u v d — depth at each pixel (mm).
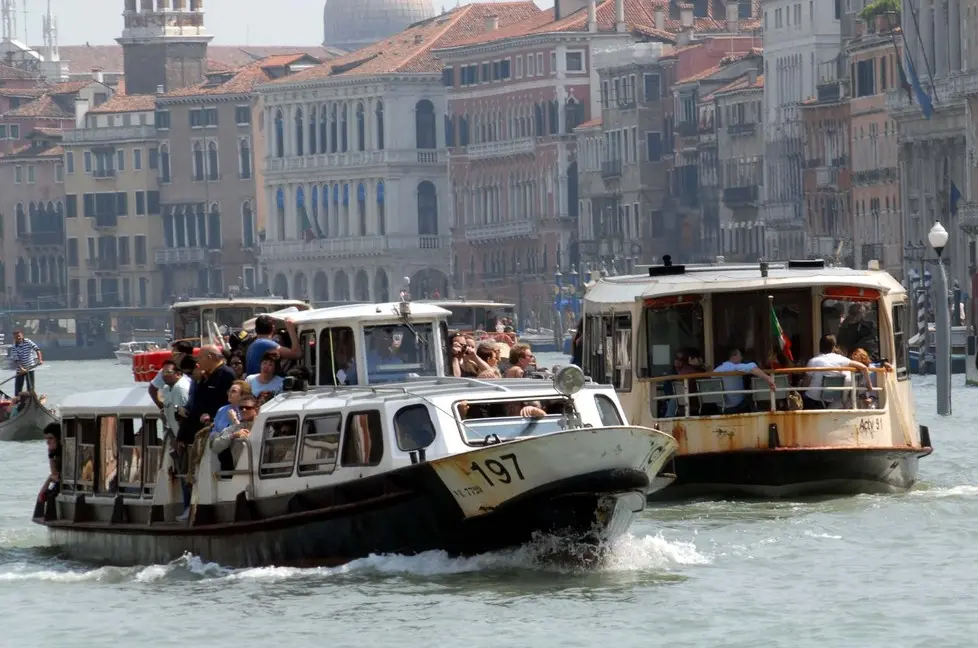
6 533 74000
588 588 57906
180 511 63406
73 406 67125
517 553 59656
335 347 66188
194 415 62562
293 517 60219
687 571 60344
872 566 60906
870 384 75188
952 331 188125
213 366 62625
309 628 54000
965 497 74750
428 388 60562
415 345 66562
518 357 69250
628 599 56438
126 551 65000
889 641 51719
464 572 59625
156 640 53625
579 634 52688
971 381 162125
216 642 53156
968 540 65125
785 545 64562
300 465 60750
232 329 121062
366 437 59688
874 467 75250
